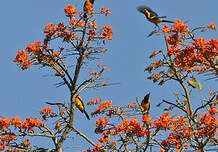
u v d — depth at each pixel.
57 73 13.12
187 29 12.62
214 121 13.34
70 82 13.00
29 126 13.73
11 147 13.66
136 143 13.09
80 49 12.34
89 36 12.43
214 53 12.38
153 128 12.52
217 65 12.62
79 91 13.12
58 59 12.76
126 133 12.91
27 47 12.57
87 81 13.18
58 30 12.38
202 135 13.65
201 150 13.61
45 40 12.57
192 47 12.91
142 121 12.20
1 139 13.60
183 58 13.59
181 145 13.51
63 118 13.61
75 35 12.55
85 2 13.37
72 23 12.57
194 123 13.75
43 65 12.79
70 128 13.75
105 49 12.38
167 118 12.38
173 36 13.00
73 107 13.45
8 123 13.59
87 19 12.26
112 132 13.61
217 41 12.23
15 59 12.54
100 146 13.63
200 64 13.38
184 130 13.56
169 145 13.59
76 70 12.73
